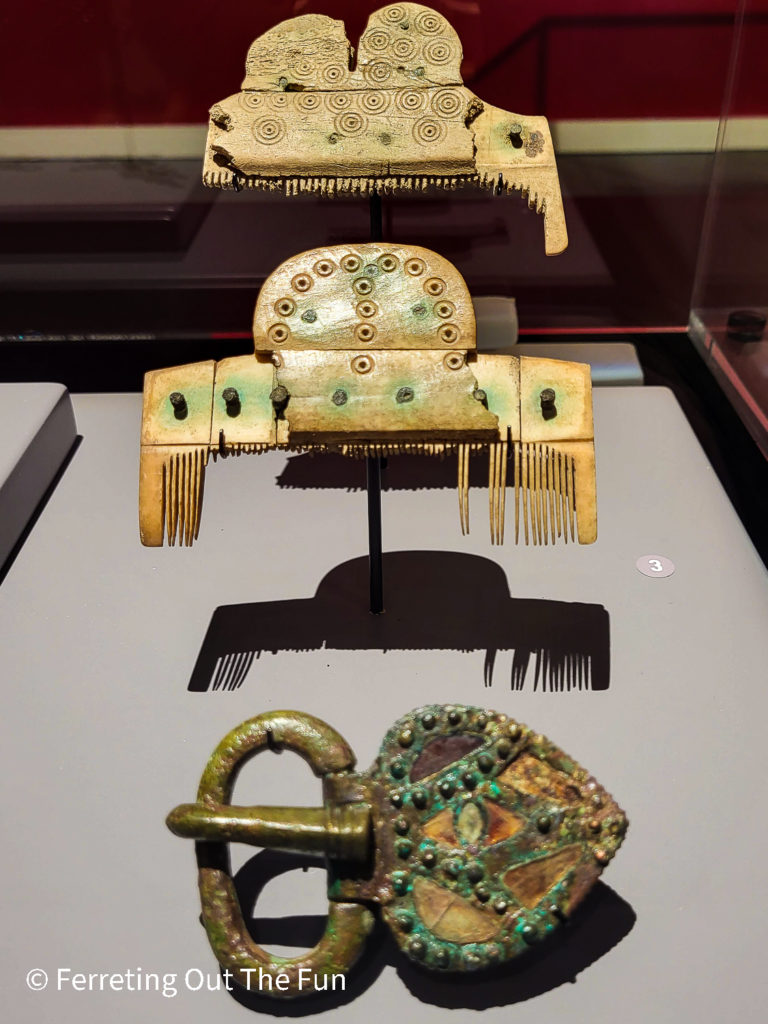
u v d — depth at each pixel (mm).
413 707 251
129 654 267
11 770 238
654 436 348
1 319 377
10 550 298
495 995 197
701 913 210
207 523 311
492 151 257
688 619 276
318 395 231
